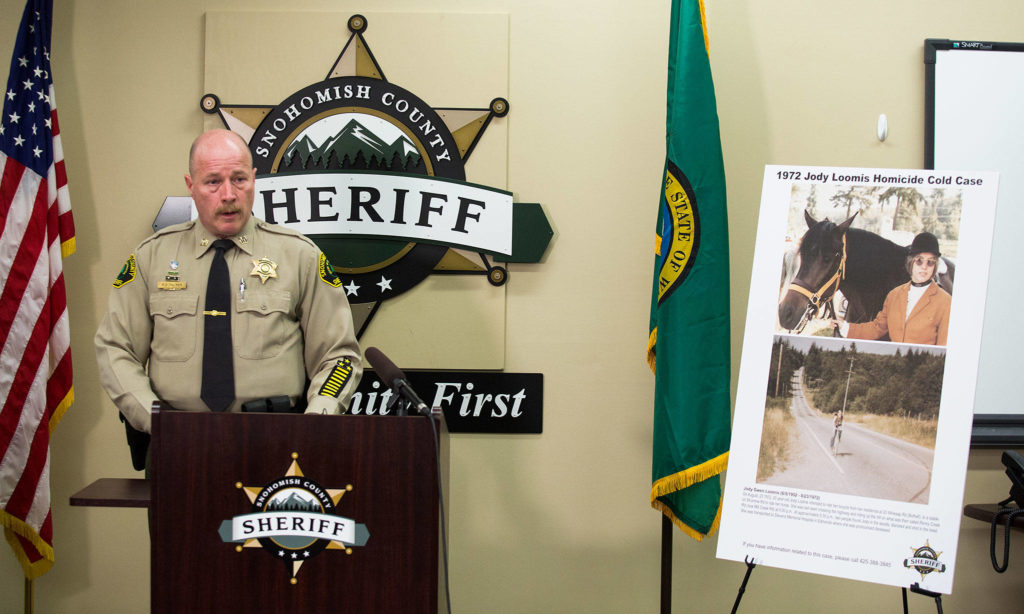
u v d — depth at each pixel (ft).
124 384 6.55
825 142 9.11
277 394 6.88
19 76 8.59
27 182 8.50
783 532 6.53
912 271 6.52
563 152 9.11
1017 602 9.07
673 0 8.38
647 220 9.11
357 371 7.09
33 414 8.48
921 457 6.36
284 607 5.21
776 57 9.11
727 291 7.82
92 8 9.08
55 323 8.64
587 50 9.11
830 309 6.63
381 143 9.05
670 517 7.93
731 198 9.12
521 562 9.14
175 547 5.22
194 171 6.87
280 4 9.13
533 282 9.12
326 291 7.22
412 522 5.20
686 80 7.91
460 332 9.07
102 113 9.09
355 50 9.05
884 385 6.48
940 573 6.21
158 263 6.97
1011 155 9.04
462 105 9.07
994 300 9.05
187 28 9.12
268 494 5.23
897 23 9.11
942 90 9.04
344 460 5.21
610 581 9.14
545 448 9.11
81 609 9.07
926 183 6.59
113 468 9.12
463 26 9.07
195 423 5.25
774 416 6.65
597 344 9.12
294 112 9.04
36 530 8.52
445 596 5.30
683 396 7.68
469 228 9.02
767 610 9.14
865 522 6.39
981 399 9.05
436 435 5.16
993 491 9.09
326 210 9.02
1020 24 9.12
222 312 6.84
